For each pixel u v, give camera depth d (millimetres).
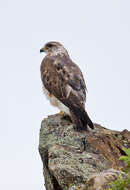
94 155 10430
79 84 14344
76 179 9328
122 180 7312
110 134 11742
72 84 14359
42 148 11836
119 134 11930
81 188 8055
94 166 9797
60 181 9508
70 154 10211
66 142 11336
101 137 11445
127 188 7281
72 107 13500
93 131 12109
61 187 9719
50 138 11914
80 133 11773
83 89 14359
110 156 10602
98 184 7715
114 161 10359
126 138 11711
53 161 10000
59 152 10281
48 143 11656
